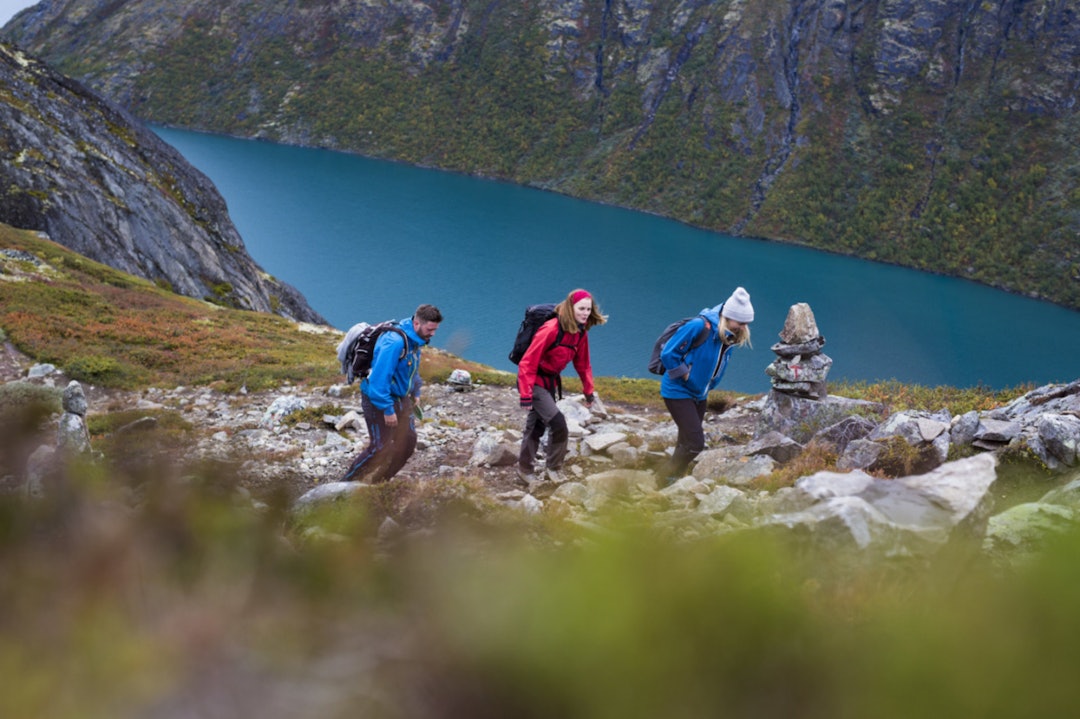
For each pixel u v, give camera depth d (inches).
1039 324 7760.8
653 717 40.1
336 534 87.9
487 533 60.1
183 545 59.9
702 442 312.5
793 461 303.1
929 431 296.8
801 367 403.2
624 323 6427.2
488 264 7810.0
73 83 2947.8
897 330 7106.3
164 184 2955.2
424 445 453.1
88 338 1027.9
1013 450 256.4
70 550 56.6
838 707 39.1
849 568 61.6
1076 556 40.0
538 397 329.1
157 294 1851.6
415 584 48.8
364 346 310.5
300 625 47.7
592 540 50.3
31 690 43.8
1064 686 36.6
